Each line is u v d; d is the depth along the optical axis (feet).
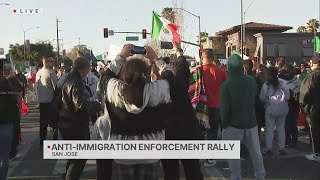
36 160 28.58
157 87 12.12
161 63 16.20
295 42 197.77
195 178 17.54
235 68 19.17
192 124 17.47
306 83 26.66
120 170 12.52
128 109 11.97
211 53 25.94
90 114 17.90
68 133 18.30
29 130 44.06
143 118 12.09
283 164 27.20
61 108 18.61
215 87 25.81
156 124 12.26
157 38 27.58
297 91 32.19
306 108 26.89
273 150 31.22
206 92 25.58
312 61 27.30
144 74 12.05
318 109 26.58
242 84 19.12
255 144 19.65
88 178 23.63
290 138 33.04
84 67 18.53
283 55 195.72
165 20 27.09
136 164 12.37
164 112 12.41
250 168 26.03
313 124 26.91
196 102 24.64
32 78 71.72
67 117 18.30
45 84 32.07
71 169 18.26
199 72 24.86
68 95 18.20
